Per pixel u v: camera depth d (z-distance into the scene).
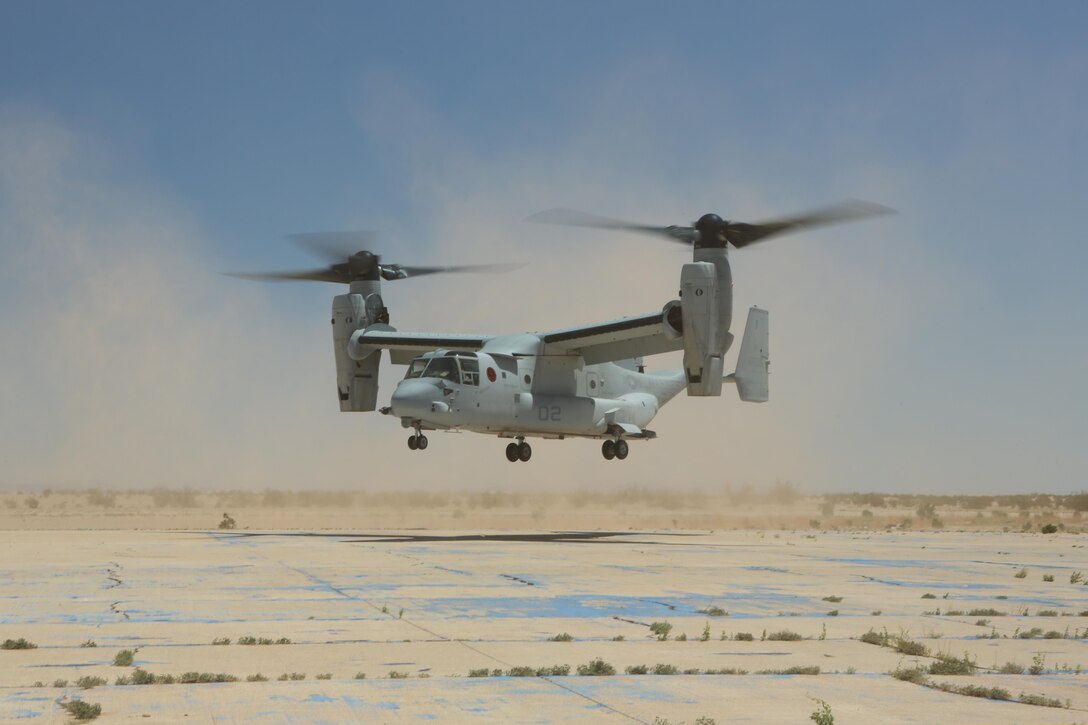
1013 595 48.62
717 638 33.44
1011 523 182.12
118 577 50.88
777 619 38.25
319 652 30.05
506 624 35.88
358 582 49.25
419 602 41.69
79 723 21.45
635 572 56.78
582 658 29.42
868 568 63.25
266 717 22.09
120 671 26.95
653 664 28.66
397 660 28.86
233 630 33.94
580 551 74.56
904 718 22.70
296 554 68.12
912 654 30.91
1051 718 22.89
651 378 115.44
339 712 22.62
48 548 73.00
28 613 37.62
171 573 53.22
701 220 86.62
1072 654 31.64
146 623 35.31
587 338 96.56
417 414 89.31
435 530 118.44
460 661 28.77
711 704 23.80
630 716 22.58
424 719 22.12
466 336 101.94
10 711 22.44
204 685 25.17
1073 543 101.44
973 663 29.67
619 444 111.75
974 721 22.50
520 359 97.25
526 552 72.44
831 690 25.52
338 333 104.06
